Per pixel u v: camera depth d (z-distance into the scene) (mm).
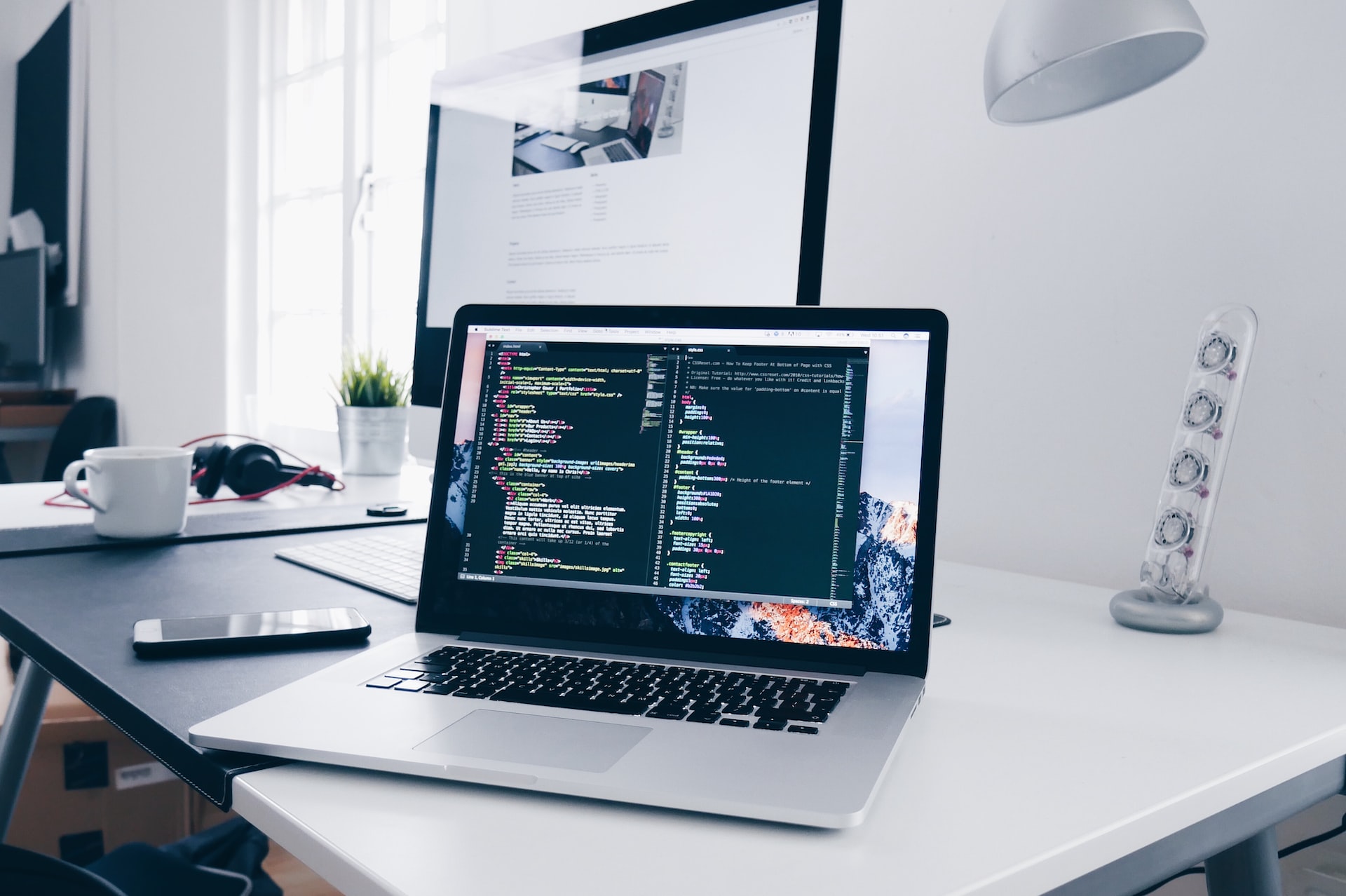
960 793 429
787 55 824
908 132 1108
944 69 1070
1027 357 1007
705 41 880
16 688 1093
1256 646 697
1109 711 548
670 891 339
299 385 2666
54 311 4012
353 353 2117
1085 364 959
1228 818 466
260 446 1323
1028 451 1010
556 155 1004
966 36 1049
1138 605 743
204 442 2746
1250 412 845
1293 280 817
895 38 1118
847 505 620
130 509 977
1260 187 833
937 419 613
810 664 593
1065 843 382
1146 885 424
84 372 3760
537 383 702
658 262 919
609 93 957
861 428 630
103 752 1449
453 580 668
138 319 3287
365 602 757
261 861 1137
